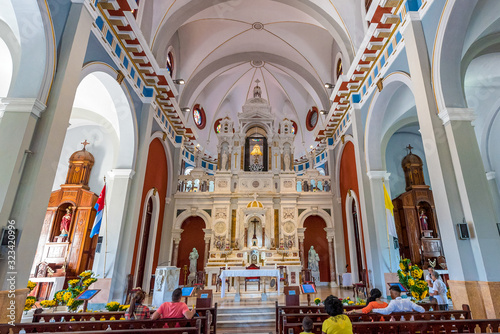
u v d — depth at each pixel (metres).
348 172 13.48
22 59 5.68
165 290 8.45
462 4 6.07
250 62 19.92
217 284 12.21
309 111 21.34
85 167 11.93
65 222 11.04
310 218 15.59
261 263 13.12
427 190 12.89
